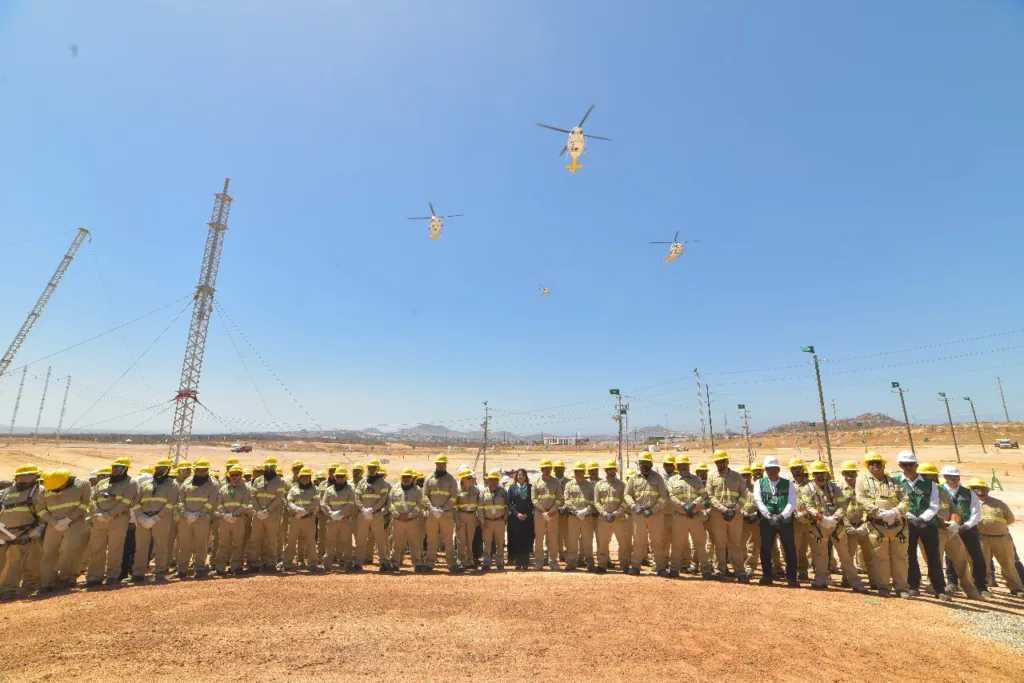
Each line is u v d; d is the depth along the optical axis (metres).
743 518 11.98
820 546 11.09
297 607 8.93
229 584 10.63
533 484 13.43
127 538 12.29
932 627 8.44
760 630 8.07
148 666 6.54
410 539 12.61
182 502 11.82
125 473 11.45
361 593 9.86
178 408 50.94
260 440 161.12
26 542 10.48
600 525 12.89
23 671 6.37
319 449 138.88
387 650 7.10
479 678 6.30
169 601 9.29
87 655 6.86
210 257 54.34
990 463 59.97
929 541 10.41
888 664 6.95
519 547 13.21
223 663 6.64
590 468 13.35
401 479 12.67
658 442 125.94
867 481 10.98
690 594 10.02
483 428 52.59
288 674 6.34
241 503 12.05
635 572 12.20
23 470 10.74
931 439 105.75
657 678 6.38
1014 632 8.28
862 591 10.70
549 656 6.97
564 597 9.67
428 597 9.61
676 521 12.16
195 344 52.03
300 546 13.83
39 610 8.83
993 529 11.27
